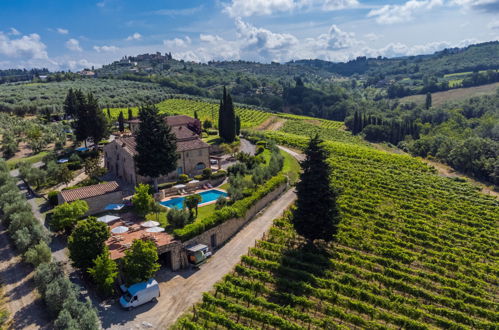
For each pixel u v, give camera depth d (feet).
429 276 128.16
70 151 251.60
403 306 108.17
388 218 181.37
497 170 288.71
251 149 304.91
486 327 103.76
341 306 109.09
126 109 471.62
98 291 110.42
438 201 210.38
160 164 178.50
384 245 149.07
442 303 114.32
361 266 133.18
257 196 175.83
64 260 126.00
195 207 157.79
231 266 129.39
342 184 223.71
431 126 551.18
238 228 159.84
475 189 245.65
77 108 250.57
